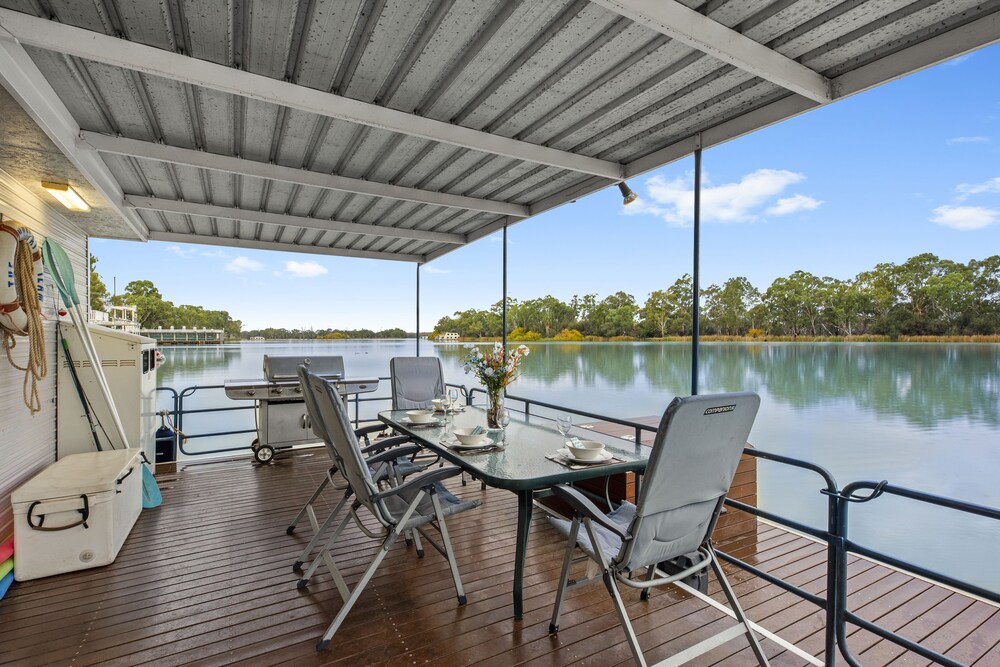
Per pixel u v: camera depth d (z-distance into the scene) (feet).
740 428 5.62
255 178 13.88
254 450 16.15
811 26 6.75
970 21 6.34
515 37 7.45
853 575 8.95
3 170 9.57
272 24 7.14
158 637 6.56
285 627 6.82
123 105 9.28
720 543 10.47
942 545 19.04
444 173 13.66
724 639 5.73
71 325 11.69
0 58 6.26
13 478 9.49
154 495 11.75
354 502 7.82
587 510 5.78
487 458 7.64
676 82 8.46
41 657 6.10
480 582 8.18
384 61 8.18
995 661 6.48
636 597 7.75
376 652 6.27
